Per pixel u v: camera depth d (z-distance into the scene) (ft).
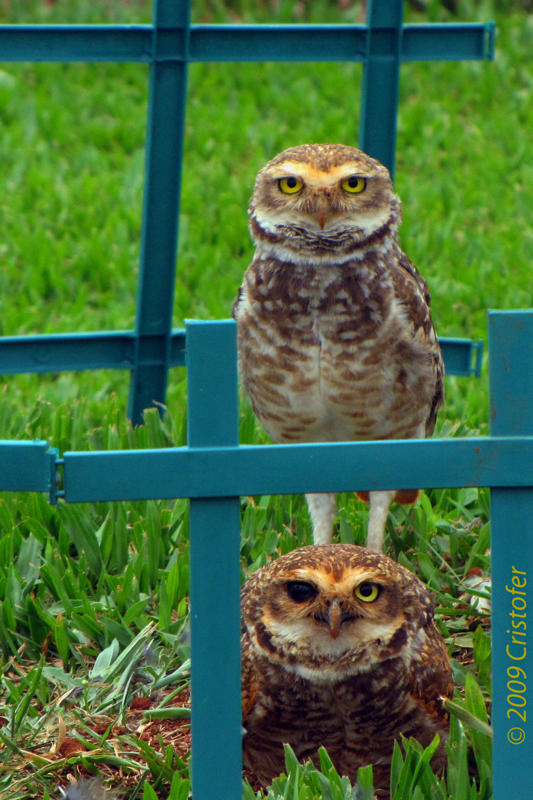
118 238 44.70
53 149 56.24
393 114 28.19
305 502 25.84
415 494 23.97
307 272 22.38
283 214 22.41
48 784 17.10
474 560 23.38
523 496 12.97
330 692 16.65
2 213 47.44
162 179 28.60
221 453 12.53
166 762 17.01
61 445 26.94
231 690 13.23
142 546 22.90
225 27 27.43
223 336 12.32
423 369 22.81
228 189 50.55
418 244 43.55
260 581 17.04
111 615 21.04
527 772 13.60
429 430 25.46
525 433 12.72
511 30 68.80
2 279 40.83
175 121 28.17
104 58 27.02
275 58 27.66
